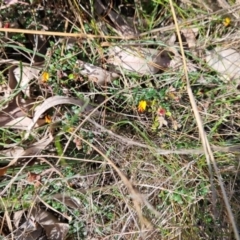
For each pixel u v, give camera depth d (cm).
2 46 41
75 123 40
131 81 42
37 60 43
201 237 39
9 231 41
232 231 39
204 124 42
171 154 40
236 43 43
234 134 42
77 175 39
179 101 41
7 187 38
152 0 44
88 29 42
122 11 45
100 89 42
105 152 41
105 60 42
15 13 42
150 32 42
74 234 41
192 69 42
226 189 40
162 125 42
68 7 42
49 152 41
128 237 39
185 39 43
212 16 43
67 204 40
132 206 39
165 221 39
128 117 42
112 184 40
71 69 41
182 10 43
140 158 41
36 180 39
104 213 40
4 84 41
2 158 39
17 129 41
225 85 42
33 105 41
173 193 39
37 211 40
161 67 42
